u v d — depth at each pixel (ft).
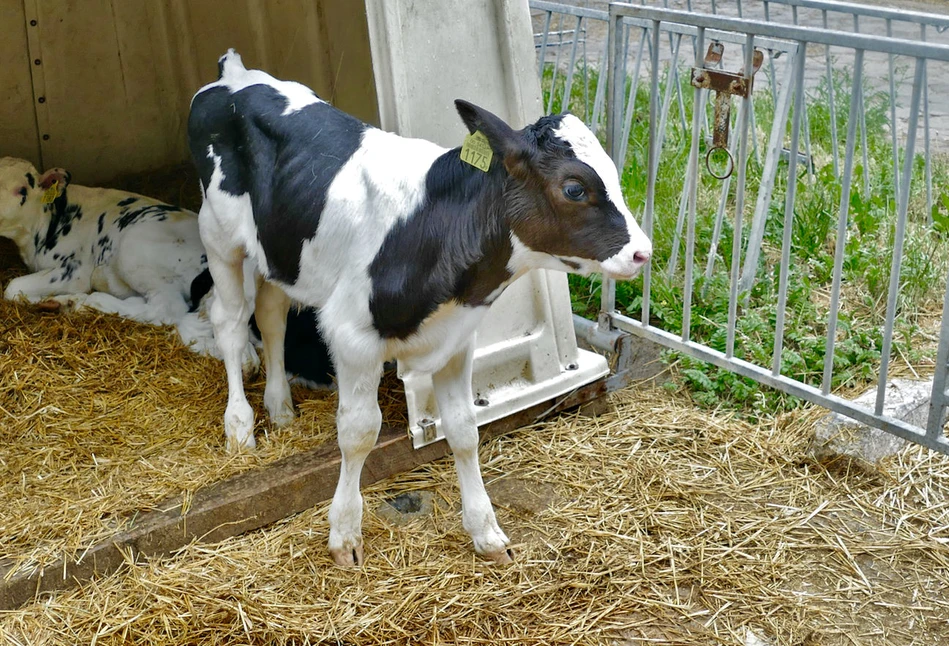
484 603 10.39
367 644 9.90
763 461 12.68
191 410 13.39
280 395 13.15
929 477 12.19
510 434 13.32
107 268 15.88
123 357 14.34
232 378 12.56
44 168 20.89
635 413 13.80
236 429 12.51
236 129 11.47
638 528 11.51
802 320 15.24
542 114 12.85
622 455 12.87
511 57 12.41
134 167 21.84
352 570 10.87
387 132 11.29
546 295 13.20
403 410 13.03
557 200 9.02
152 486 11.73
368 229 9.91
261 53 19.86
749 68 12.41
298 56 18.69
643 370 14.89
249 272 14.51
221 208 11.62
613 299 15.08
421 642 9.92
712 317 15.57
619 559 11.03
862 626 10.12
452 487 12.35
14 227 16.42
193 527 11.23
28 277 16.11
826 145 20.89
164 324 15.16
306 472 11.83
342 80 17.43
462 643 9.89
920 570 10.85
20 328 14.74
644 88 24.91
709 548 11.19
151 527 11.03
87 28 20.31
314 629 10.01
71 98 20.65
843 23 31.99
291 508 11.82
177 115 21.85
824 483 12.24
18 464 12.23
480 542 10.98
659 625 10.18
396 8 11.53
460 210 9.53
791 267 16.48
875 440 12.50
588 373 13.66
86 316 15.10
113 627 10.05
